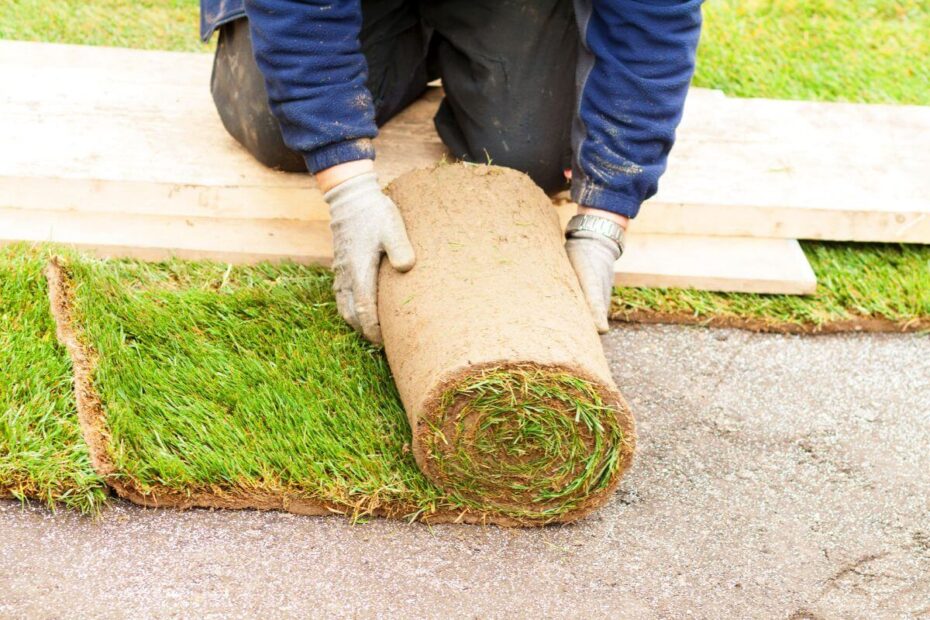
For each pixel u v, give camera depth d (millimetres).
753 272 2535
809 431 2229
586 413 1801
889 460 2174
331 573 1816
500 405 1791
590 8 2174
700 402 2279
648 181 2156
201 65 2873
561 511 1930
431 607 1771
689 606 1819
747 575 1890
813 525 2008
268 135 2383
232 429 2002
